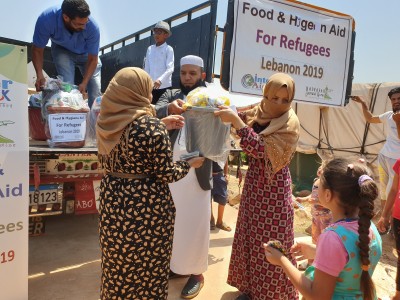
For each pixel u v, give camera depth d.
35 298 2.82
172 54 4.92
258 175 2.52
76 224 4.57
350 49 4.68
